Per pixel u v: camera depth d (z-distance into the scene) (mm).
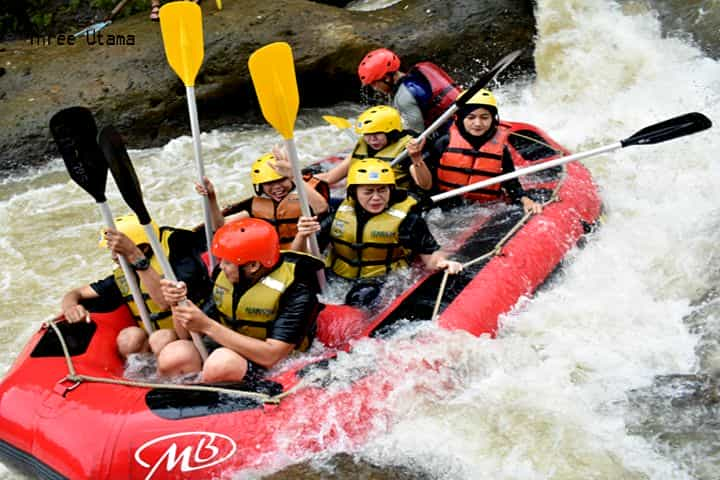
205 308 10883
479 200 14172
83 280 14852
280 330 9844
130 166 8781
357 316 11008
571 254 13305
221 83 21688
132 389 9453
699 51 22688
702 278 13352
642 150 18234
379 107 14023
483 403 10258
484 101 13672
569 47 23344
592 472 9375
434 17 23500
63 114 8992
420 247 11625
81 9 27281
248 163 19672
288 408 9312
